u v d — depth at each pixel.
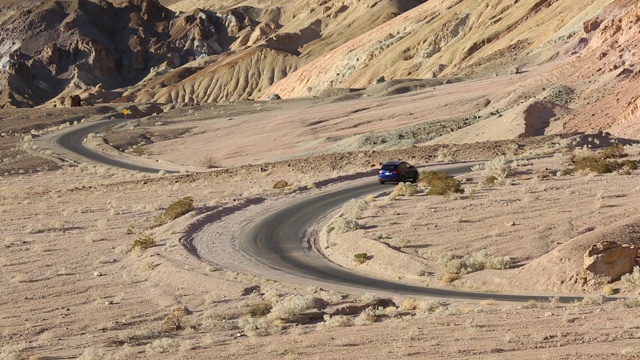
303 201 71.31
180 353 28.94
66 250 61.81
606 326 25.19
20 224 78.19
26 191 106.06
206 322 35.72
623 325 25.02
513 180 64.19
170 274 48.94
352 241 52.81
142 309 42.00
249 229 62.41
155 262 52.72
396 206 60.00
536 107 114.31
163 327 36.44
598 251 38.88
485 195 59.19
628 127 95.62
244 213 68.62
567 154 75.38
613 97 109.94
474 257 44.34
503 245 46.19
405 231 52.31
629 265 38.78
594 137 85.06
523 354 22.80
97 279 50.75
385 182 74.06
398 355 24.66
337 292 41.16
